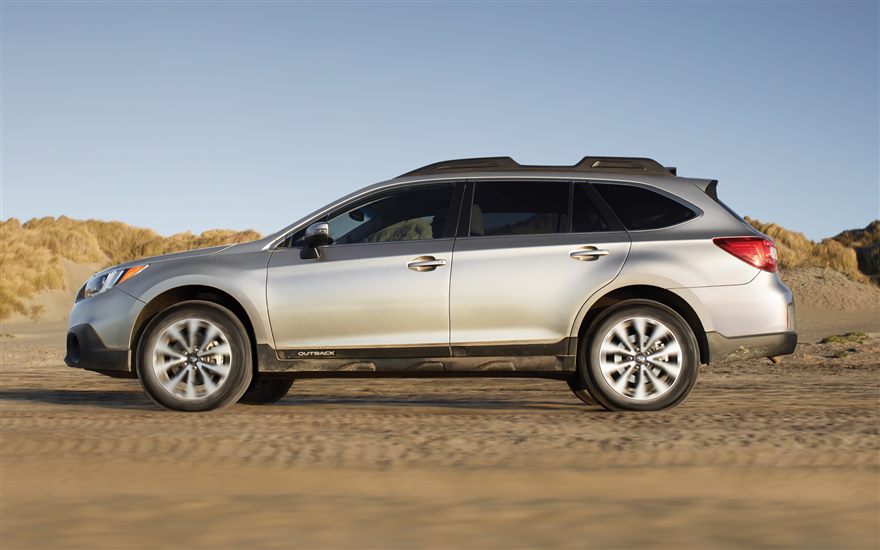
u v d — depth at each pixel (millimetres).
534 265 6270
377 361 6332
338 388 8898
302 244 6586
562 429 5238
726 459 4238
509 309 6246
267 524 2984
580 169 6590
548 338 6250
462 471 4008
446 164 6703
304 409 6605
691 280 6219
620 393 6164
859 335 14641
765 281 6277
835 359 11844
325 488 3643
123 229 45344
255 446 4664
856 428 5141
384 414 6125
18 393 8414
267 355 6410
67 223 43969
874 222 43000
